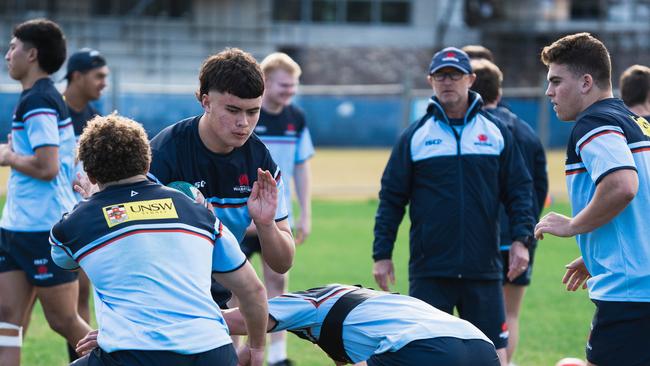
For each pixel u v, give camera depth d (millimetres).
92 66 21953
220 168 14500
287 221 15102
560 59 15492
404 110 56344
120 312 11695
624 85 19719
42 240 19016
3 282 19172
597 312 15266
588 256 15508
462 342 12820
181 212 12336
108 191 12414
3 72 111500
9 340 18969
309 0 137500
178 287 11891
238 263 12680
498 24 137375
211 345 11805
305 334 14156
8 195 19516
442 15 139125
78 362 12203
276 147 24562
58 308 19250
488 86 21109
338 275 33781
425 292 18828
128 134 12500
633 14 136000
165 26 131250
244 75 13414
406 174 19234
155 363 11477
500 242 21172
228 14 134000
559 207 53500
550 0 136875
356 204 57500
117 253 11883
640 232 14898
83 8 128875
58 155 19125
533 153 21141
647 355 14898
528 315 28234
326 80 134125
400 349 12711
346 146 109750
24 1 126000
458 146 18734
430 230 18703
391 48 136875
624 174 14312
